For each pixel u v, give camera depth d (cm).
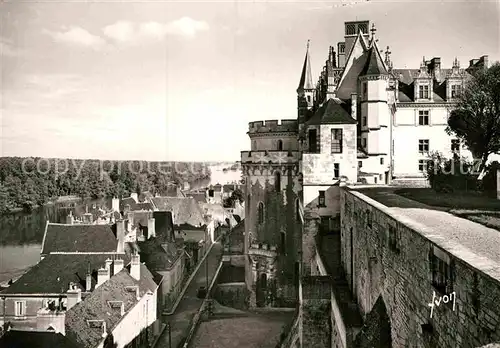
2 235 11338
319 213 5472
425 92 6975
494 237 1919
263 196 7175
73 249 6334
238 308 6900
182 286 7612
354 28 7269
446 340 1493
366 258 2920
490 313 1194
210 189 17275
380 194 3978
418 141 6962
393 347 2184
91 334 3962
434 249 1606
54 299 5159
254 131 7525
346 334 2742
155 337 5438
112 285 4875
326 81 6172
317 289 3672
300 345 3819
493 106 4638
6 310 5175
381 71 5950
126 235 7012
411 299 1889
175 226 10050
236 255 8550
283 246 7031
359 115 6097
